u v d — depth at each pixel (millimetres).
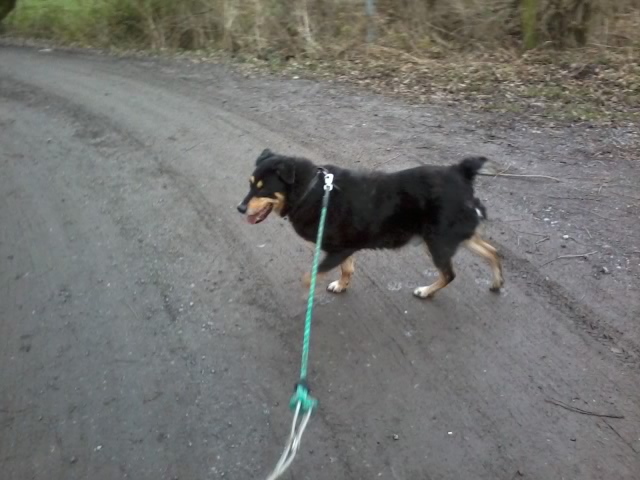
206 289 2068
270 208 1863
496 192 2617
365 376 1646
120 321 1912
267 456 1411
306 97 4059
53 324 1905
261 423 1507
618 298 1892
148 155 3191
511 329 1798
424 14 5074
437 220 1794
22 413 1559
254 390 1616
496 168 2846
